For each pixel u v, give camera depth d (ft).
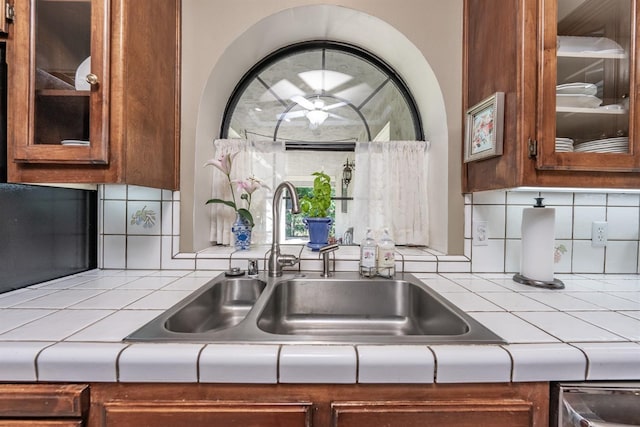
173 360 1.79
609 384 1.85
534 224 3.42
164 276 3.63
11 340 1.89
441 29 4.02
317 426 1.84
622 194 4.00
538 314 2.46
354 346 1.86
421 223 4.55
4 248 2.91
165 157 3.64
